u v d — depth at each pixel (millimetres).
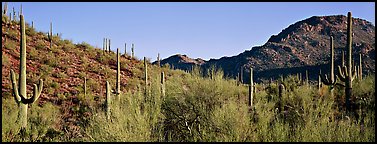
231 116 8523
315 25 138375
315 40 127750
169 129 10289
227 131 8562
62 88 20844
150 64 33438
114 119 8766
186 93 10617
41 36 29672
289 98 11773
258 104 9742
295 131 8336
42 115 12492
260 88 22297
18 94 10414
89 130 9281
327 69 69438
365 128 7781
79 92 20781
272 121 9383
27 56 24359
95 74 25500
